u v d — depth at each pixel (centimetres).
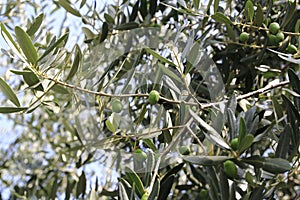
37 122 191
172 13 134
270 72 129
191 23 128
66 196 129
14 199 155
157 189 79
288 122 91
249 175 84
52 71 91
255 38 124
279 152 89
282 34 104
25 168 184
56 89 89
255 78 124
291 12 103
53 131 191
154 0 133
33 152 187
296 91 93
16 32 79
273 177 88
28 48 80
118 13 129
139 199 80
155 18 135
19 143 190
